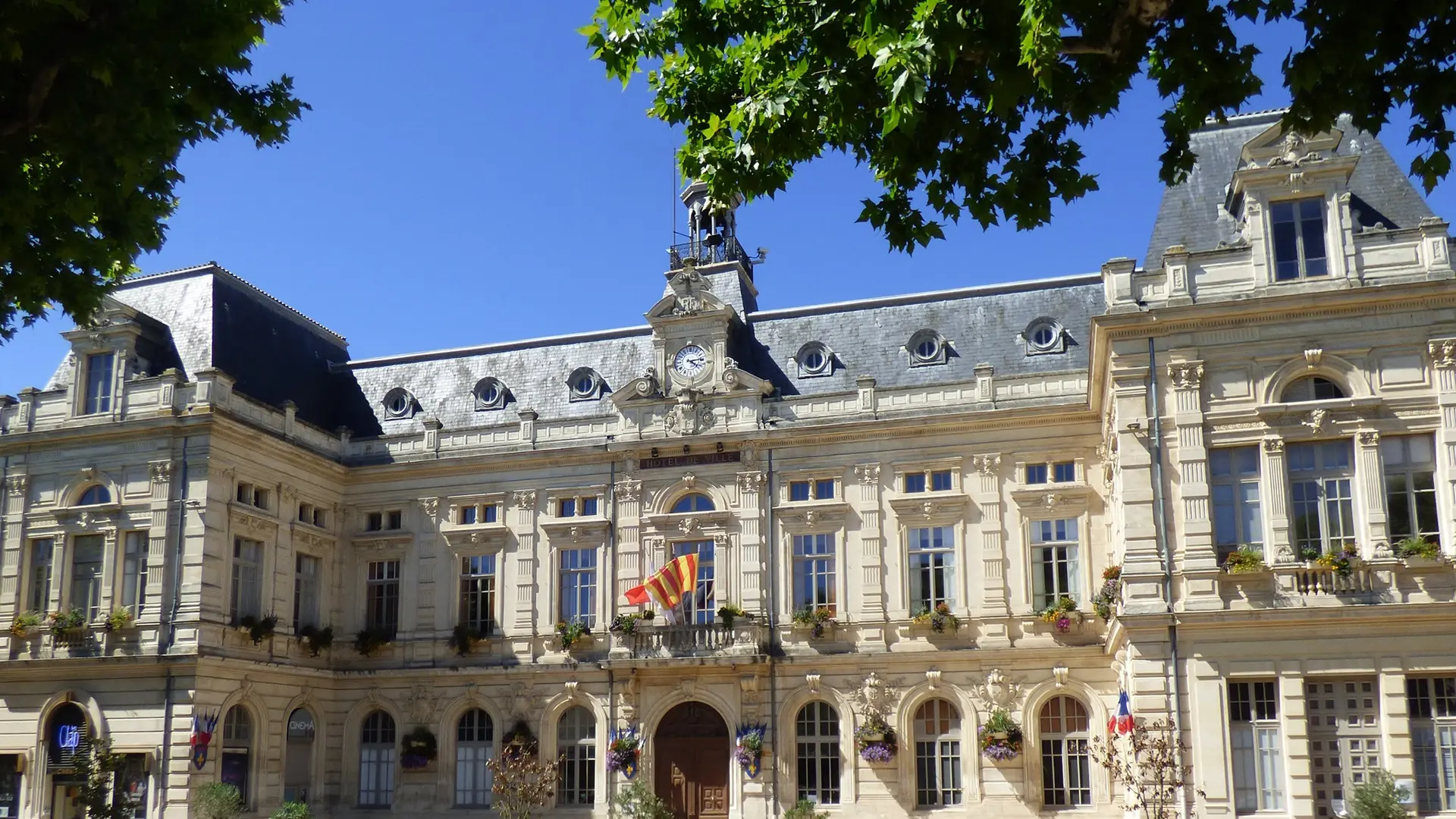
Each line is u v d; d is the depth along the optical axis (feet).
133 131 50.39
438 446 142.51
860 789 122.62
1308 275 102.01
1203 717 95.76
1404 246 100.53
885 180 50.34
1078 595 122.42
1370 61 42.86
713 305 136.05
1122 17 43.57
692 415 134.51
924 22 42.04
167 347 135.64
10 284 52.19
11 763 124.98
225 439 126.93
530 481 138.82
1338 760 94.17
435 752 134.00
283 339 149.18
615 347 147.84
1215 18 44.01
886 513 128.06
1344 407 98.53
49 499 130.21
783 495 131.44
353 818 134.72
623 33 54.85
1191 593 97.45
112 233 53.83
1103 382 113.39
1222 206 112.06
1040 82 42.16
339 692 138.92
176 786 117.60
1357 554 95.91
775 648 127.54
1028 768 119.34
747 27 54.75
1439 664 92.94
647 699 129.70
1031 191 48.19
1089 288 133.90
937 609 123.65
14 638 126.62
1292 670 95.09
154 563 123.54
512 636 135.44
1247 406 100.58
